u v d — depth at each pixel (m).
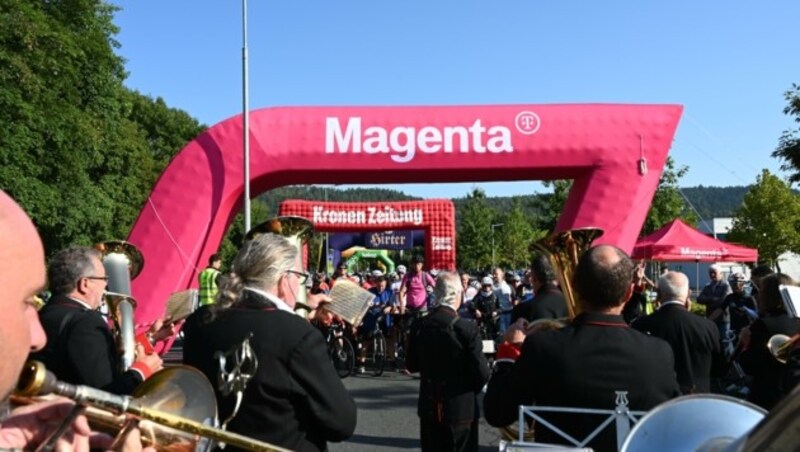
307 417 2.51
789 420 0.94
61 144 18.70
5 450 1.22
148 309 9.41
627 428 2.58
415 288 12.48
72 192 21.59
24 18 16.45
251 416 2.43
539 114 10.03
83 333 3.04
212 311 2.64
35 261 1.07
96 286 3.36
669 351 2.81
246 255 2.72
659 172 10.01
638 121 10.05
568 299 4.64
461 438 4.71
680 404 1.71
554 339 2.77
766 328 4.55
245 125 9.79
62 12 22.14
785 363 4.27
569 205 10.24
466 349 4.71
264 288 2.67
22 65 16.20
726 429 1.61
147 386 1.83
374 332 11.91
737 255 14.31
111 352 3.12
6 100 16.20
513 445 2.21
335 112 10.10
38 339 1.16
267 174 9.98
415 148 9.88
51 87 18.31
